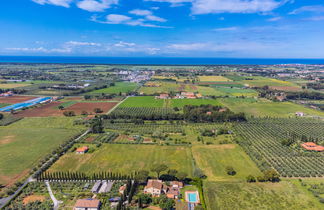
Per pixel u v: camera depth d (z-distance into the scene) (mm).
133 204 79250
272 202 80312
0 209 76250
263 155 117875
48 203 78875
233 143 135250
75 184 91312
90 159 113312
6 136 144625
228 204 79438
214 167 106062
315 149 123312
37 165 106500
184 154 119438
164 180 94312
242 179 95625
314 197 83062
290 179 95938
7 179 94938
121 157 115562
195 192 85625
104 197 82750
